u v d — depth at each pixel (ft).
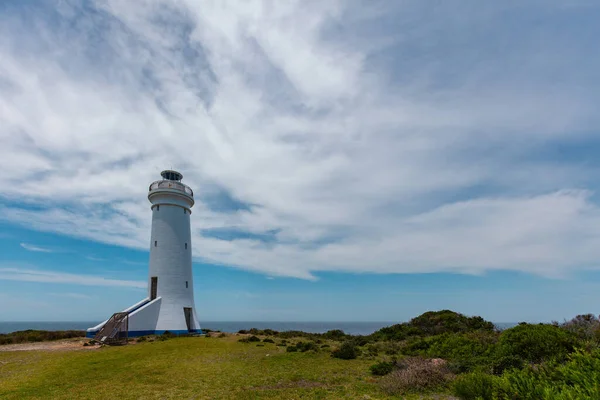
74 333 115.65
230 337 106.11
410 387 41.78
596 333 47.96
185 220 133.49
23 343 96.02
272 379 50.21
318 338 111.86
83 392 43.39
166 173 143.33
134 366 59.93
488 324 114.42
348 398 39.40
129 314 107.65
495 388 30.91
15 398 40.98
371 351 77.61
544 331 44.70
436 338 71.26
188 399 40.29
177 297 122.21
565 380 28.78
